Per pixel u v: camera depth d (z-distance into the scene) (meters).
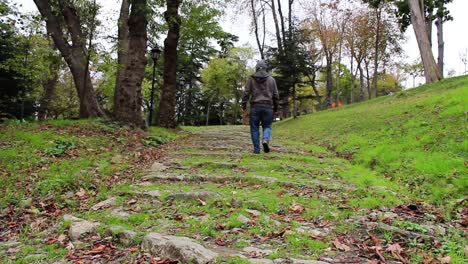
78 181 5.07
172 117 15.88
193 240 2.99
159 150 8.30
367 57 39.25
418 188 4.80
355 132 10.05
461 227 3.44
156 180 5.25
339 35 32.62
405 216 3.69
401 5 26.70
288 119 21.88
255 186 4.84
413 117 9.34
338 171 5.98
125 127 10.28
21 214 4.06
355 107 17.98
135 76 11.09
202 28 16.03
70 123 9.70
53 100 27.69
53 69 18.61
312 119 17.50
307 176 5.50
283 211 3.82
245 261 2.52
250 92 7.57
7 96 20.58
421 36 17.94
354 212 3.79
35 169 5.59
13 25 12.27
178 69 41.16
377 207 3.97
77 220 3.62
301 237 3.07
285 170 5.91
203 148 8.65
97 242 3.10
